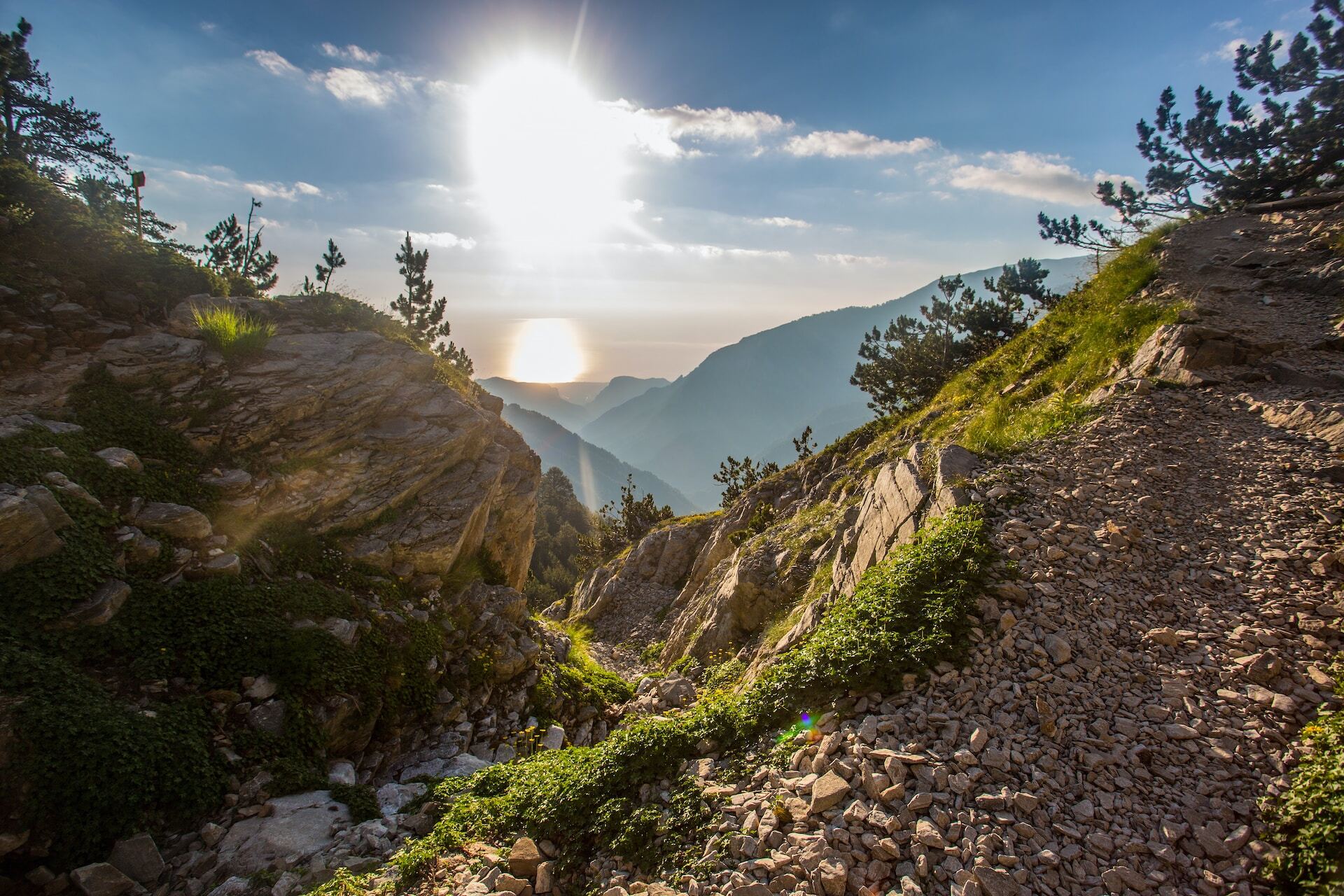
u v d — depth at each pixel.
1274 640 7.95
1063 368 18.53
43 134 28.97
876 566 11.43
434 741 12.72
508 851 7.84
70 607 9.47
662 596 35.09
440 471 17.34
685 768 8.40
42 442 11.38
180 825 8.30
